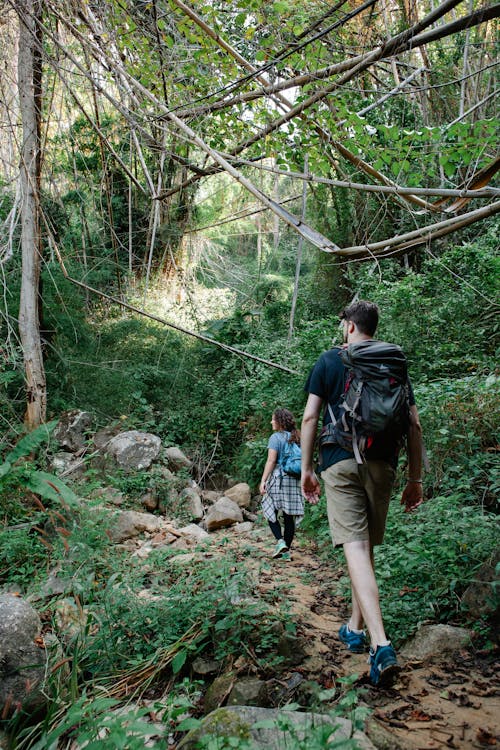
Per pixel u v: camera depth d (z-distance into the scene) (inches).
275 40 219.1
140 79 264.1
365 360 114.0
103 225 527.2
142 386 423.5
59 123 341.1
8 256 298.5
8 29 278.7
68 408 369.7
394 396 111.4
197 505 298.7
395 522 184.5
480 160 213.5
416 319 332.8
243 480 348.2
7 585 197.6
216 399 415.2
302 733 84.7
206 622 131.5
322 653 126.1
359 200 455.8
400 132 208.7
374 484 115.6
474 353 301.3
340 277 523.8
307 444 121.0
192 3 224.1
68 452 332.2
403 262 471.2
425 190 189.3
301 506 224.4
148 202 569.9
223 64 233.0
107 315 498.6
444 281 348.2
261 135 242.7
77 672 126.2
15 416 318.0
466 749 87.2
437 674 112.2
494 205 185.3
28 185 298.8
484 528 159.8
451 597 141.6
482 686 105.6
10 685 114.0
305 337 346.9
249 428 386.3
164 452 340.5
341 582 170.9
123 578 166.6
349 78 210.2
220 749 76.7
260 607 135.7
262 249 748.6
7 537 216.8
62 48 253.8
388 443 113.1
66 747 105.9
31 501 252.1
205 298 643.5
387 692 106.4
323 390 121.8
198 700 117.0
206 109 249.0
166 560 201.9
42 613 165.3
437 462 213.3
